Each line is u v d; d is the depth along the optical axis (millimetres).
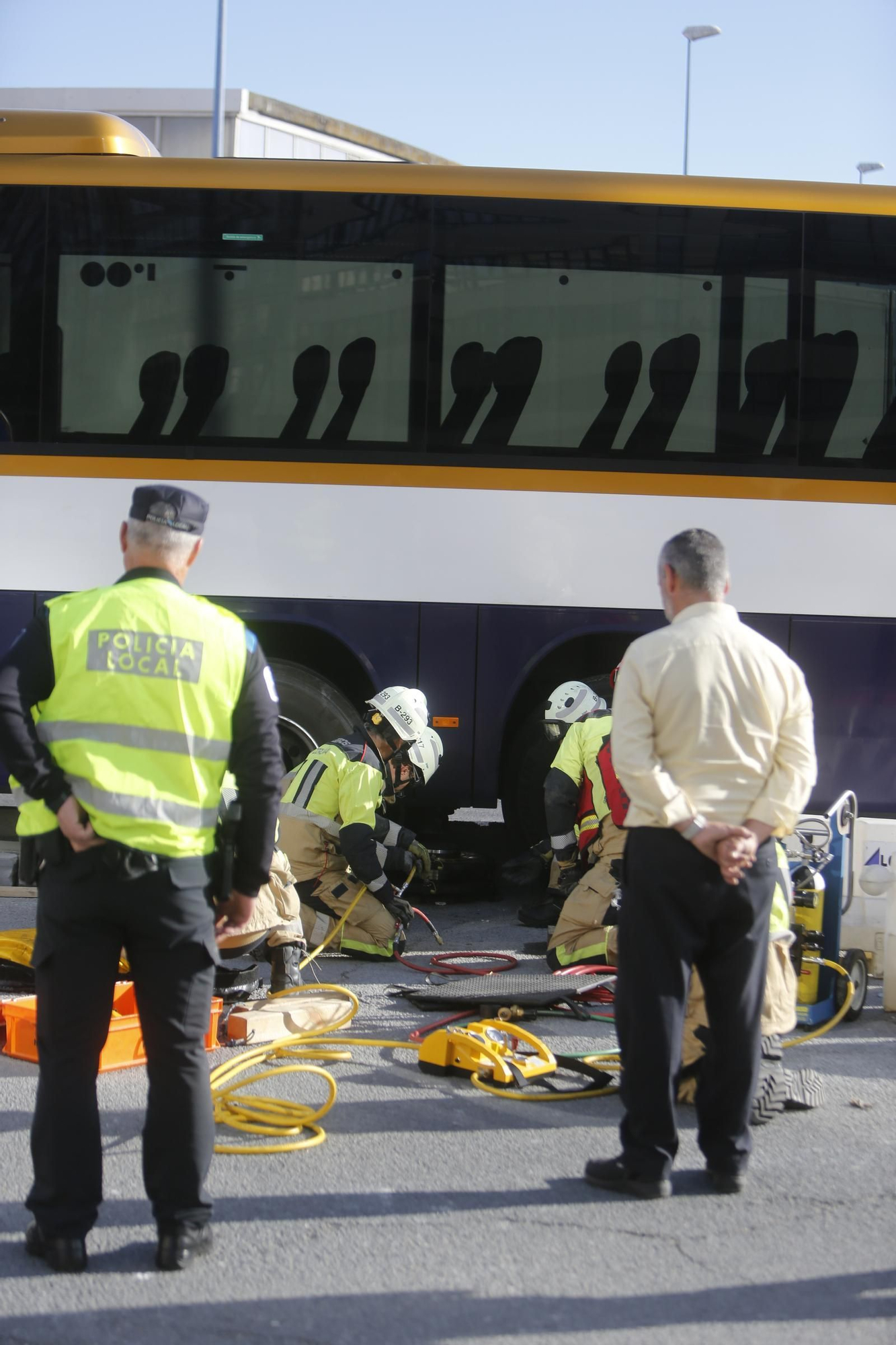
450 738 24844
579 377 24734
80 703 10375
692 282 24812
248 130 59875
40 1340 9625
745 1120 12312
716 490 24719
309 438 24766
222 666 10648
